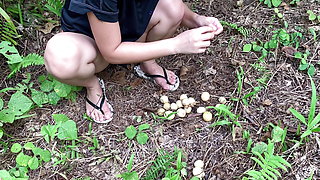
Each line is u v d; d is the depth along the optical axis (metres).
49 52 1.02
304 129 1.17
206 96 1.27
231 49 1.41
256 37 1.44
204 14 1.52
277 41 1.39
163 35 1.19
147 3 1.07
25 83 1.32
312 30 1.40
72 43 1.02
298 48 1.40
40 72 1.34
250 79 1.32
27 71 1.35
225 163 1.13
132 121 1.24
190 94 1.30
